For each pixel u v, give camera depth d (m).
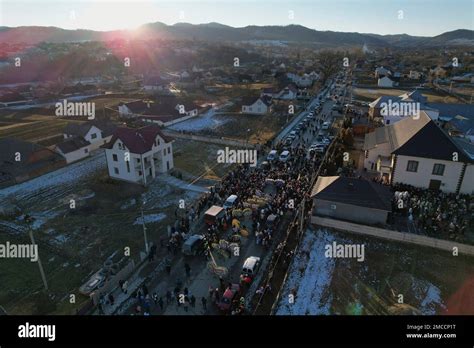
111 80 159.88
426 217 33.97
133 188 44.72
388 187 38.66
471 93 106.69
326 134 65.62
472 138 56.03
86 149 58.28
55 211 39.56
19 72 165.88
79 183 47.47
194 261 29.97
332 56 181.75
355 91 117.94
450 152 38.12
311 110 89.75
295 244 31.77
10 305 25.44
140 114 83.00
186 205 40.12
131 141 45.69
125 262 30.06
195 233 33.97
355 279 27.36
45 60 185.12
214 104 100.94
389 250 30.67
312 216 34.81
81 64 183.38
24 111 95.69
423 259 29.38
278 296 25.58
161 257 30.56
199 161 55.00
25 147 52.12
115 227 35.94
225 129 74.81
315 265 29.09
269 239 31.89
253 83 144.62
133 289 26.81
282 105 95.56
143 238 33.88
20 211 39.31
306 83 137.75
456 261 29.03
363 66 184.00
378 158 45.44
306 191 39.75
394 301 24.98
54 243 33.34
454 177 38.38
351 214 34.81
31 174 49.38
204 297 25.84
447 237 31.39
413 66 179.25
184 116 83.81
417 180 40.12
